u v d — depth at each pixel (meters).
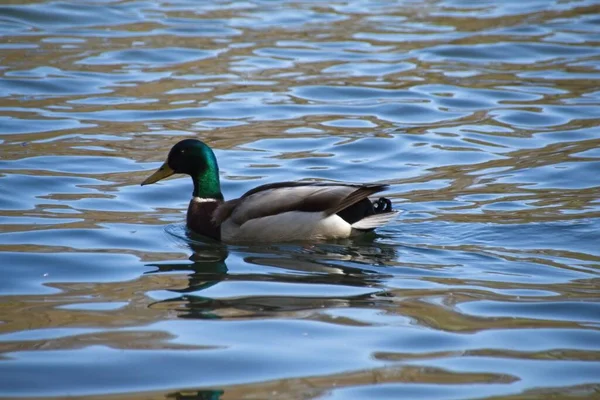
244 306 11.26
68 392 9.17
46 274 12.38
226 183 16.06
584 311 11.12
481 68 22.41
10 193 15.37
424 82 21.39
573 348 10.19
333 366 9.70
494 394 9.12
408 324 10.73
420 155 17.47
